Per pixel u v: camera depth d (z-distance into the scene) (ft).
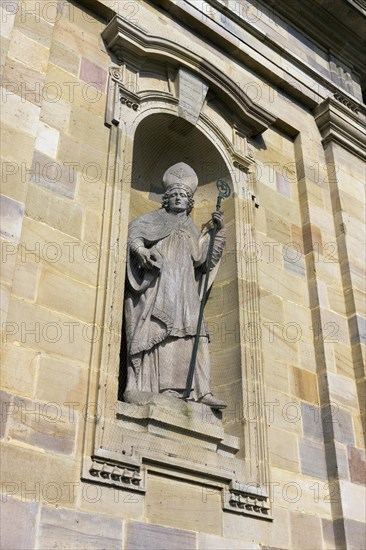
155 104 34.42
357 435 33.12
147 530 24.31
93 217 28.78
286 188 39.22
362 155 43.60
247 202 35.81
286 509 29.01
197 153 37.06
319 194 40.04
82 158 29.78
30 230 26.45
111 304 27.20
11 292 24.82
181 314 30.07
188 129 35.76
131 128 32.30
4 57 27.68
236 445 29.12
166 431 26.91
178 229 32.50
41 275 25.96
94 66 32.71
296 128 41.42
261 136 39.73
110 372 25.94
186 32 38.75
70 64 31.78
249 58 40.81
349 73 49.88
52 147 28.99
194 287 31.27
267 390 31.50
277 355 32.91
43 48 29.71
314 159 41.24
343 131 43.14
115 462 24.41
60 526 22.36
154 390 28.48
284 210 38.22
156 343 29.07
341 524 29.99
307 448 31.40
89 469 23.72
